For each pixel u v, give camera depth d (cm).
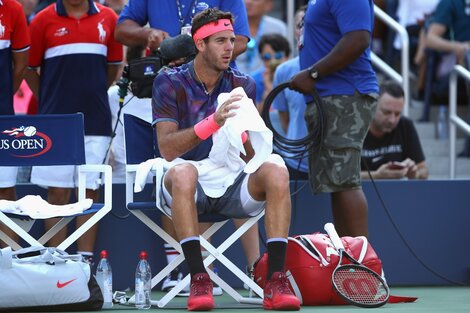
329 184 2297
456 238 2605
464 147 3591
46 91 2489
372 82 2317
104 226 2506
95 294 1945
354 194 2298
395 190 2584
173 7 2383
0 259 1884
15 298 1883
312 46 2345
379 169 2742
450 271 2603
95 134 2481
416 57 3784
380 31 3969
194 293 1889
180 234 1900
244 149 1967
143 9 2434
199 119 2011
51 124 2061
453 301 2158
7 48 2344
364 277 1995
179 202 1897
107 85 2531
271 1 3856
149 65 2280
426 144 3562
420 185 2594
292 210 2545
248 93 2056
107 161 2416
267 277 1914
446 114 3622
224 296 2353
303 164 2652
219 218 2006
